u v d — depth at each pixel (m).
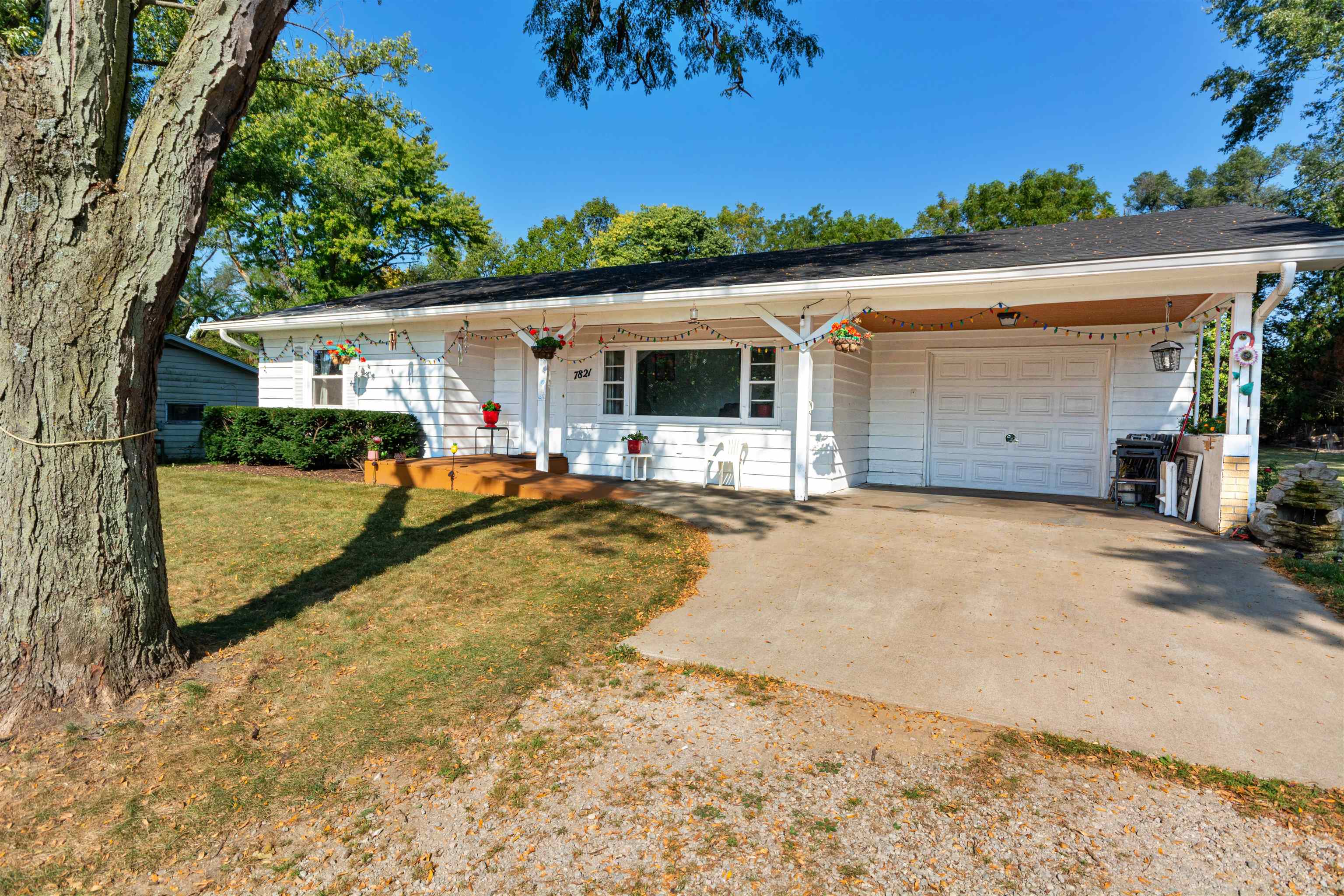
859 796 2.81
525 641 4.35
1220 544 6.22
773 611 4.82
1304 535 5.77
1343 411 18.22
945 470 10.55
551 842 2.60
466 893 2.36
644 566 5.77
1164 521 7.38
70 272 3.26
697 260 12.46
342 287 27.34
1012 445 10.12
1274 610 4.55
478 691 3.73
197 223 3.50
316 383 12.48
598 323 9.74
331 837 2.64
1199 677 3.69
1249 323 6.48
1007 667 3.87
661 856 2.50
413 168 26.88
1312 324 17.34
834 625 4.55
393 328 11.03
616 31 8.15
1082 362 9.70
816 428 9.37
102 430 3.41
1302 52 14.73
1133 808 2.69
